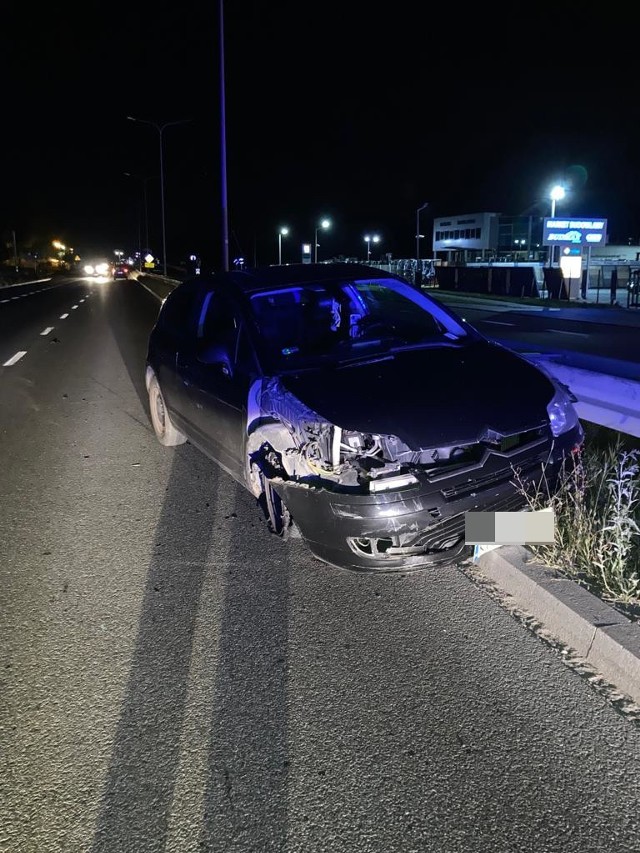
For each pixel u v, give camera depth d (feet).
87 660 10.62
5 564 13.94
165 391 20.31
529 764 8.29
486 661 10.28
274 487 12.42
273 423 13.00
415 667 10.21
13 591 12.80
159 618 11.77
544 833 7.34
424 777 8.13
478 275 135.33
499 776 8.11
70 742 8.86
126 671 10.32
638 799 7.74
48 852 7.27
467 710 9.25
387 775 8.18
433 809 7.68
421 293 17.76
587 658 10.22
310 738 8.82
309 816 7.64
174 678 10.12
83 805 7.87
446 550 11.58
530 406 12.63
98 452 21.89
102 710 9.46
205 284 18.71
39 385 34.76
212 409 16.03
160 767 8.41
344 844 7.28
